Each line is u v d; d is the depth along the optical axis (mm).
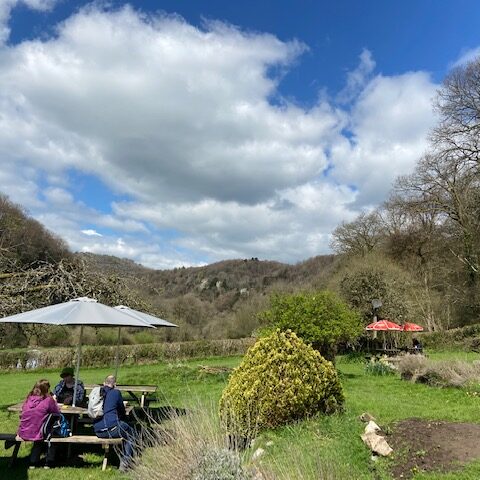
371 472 5539
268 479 4625
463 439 6301
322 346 14633
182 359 28453
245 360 7895
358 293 28266
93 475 6793
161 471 5102
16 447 7234
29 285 11445
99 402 7430
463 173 30281
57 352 26188
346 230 44875
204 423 5762
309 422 7367
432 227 37938
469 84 29250
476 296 32312
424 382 13117
